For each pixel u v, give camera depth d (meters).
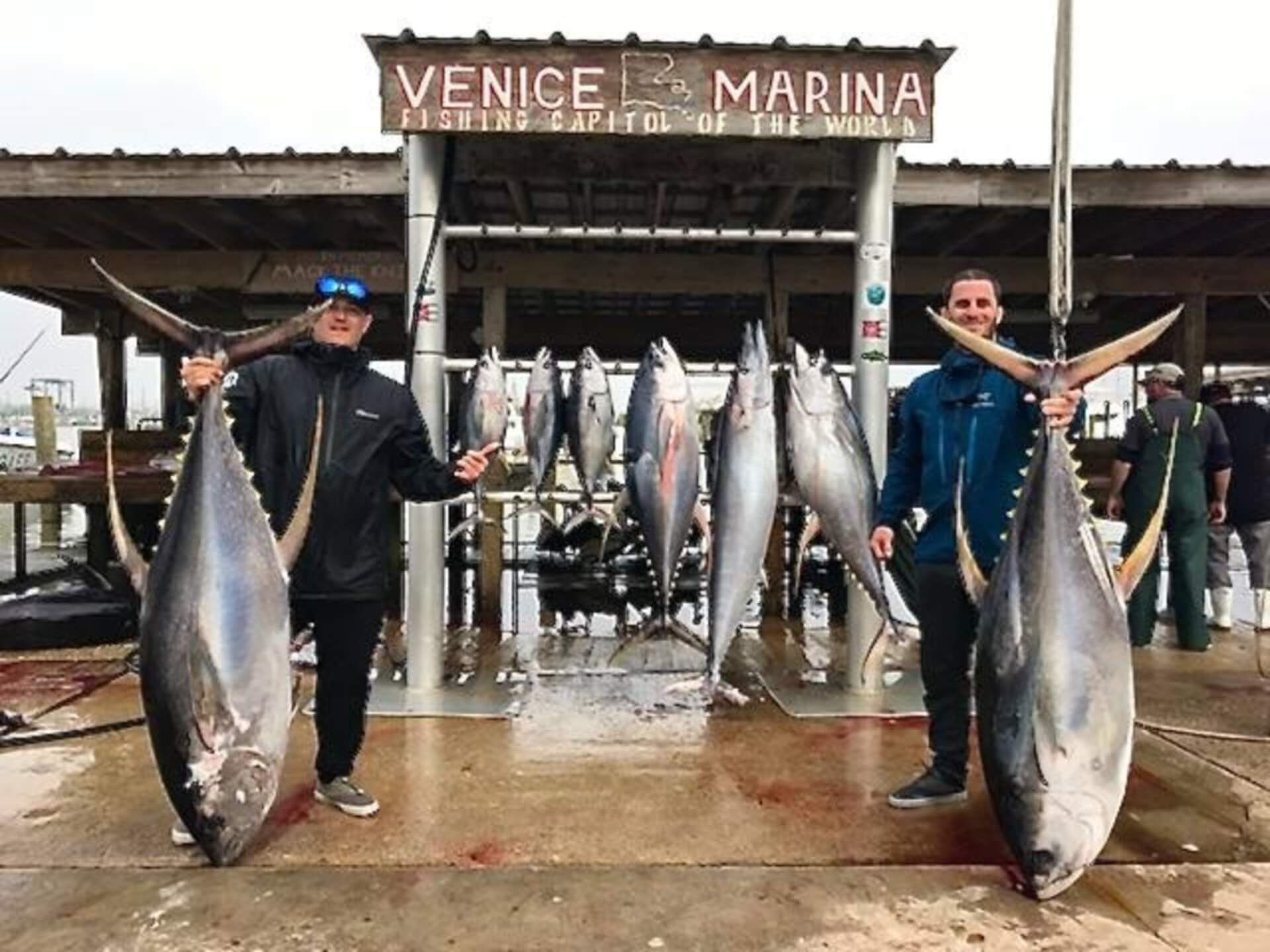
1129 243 8.64
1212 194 6.95
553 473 6.02
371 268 8.71
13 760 4.46
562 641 7.32
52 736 4.75
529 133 5.32
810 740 4.85
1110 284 9.05
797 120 5.37
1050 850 3.11
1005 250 8.94
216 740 3.29
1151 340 3.20
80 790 4.11
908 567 6.96
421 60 5.30
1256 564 7.54
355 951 2.90
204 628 3.28
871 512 4.91
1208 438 7.02
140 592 3.41
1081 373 3.25
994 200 7.05
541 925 3.04
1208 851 3.60
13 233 8.46
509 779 4.27
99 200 7.28
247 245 8.91
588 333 12.84
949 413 3.96
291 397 3.77
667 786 4.21
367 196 6.94
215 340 3.38
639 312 12.80
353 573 3.81
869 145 5.54
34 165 6.89
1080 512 3.18
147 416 16.80
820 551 11.57
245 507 3.36
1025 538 3.22
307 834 3.70
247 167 6.91
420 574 5.59
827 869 3.41
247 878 3.33
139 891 3.24
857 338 5.66
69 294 10.82
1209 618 7.88
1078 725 3.09
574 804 4.00
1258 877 3.37
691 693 5.69
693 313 12.84
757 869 3.42
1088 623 3.11
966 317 3.93
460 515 9.42
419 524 5.58
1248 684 5.97
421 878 3.34
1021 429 3.87
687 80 5.33
